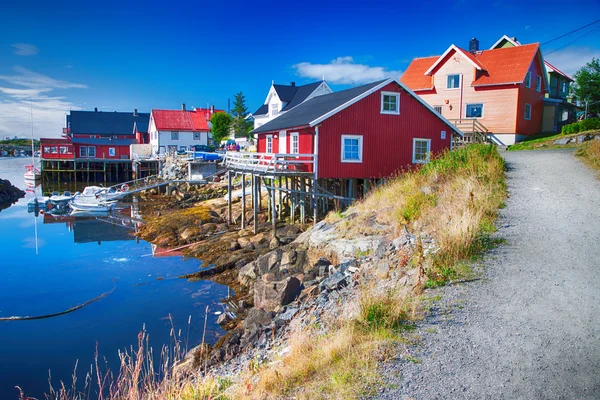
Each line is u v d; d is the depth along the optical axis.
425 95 33.97
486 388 4.82
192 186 41.28
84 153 62.91
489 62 32.72
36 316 13.28
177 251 20.83
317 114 21.39
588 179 14.91
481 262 8.50
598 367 5.09
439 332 6.10
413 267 8.73
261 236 20.50
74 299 14.70
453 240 8.92
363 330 6.33
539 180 15.13
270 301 11.40
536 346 5.58
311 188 23.91
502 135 30.81
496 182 14.33
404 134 22.16
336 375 5.31
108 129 72.88
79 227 28.16
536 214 11.33
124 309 13.68
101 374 9.87
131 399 6.25
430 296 7.26
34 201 36.75
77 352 10.99
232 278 16.08
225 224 24.69
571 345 5.56
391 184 17.67
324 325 7.45
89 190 39.00
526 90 31.39
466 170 15.30
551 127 34.12
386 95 21.69
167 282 16.12
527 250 8.97
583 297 6.83
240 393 5.61
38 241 23.91
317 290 10.80
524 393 4.71
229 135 71.69
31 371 10.09
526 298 6.91
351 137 21.00
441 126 22.95
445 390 4.84
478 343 5.73
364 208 15.77
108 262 19.22
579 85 39.25
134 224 29.17
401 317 6.59
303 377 5.52
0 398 8.94
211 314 13.03
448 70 32.78
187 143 63.69
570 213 11.24
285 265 14.45
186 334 11.70
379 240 12.59
